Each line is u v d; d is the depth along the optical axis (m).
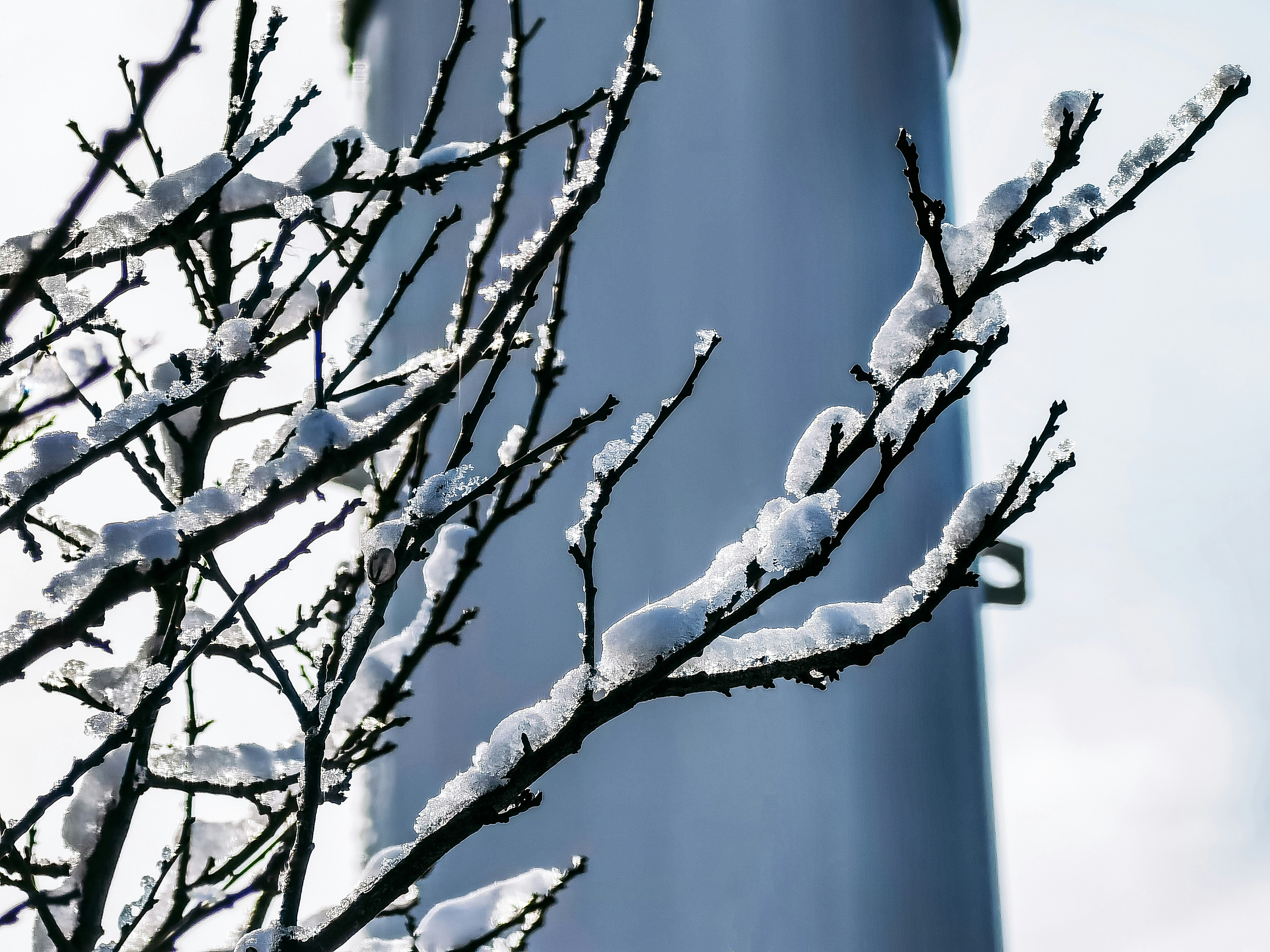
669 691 2.20
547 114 8.54
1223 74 2.12
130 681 3.39
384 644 3.82
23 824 2.62
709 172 8.45
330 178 3.40
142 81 2.07
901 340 2.23
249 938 2.19
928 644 8.68
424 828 2.28
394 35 9.29
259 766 3.62
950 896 8.10
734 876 7.23
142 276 2.99
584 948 7.03
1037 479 2.16
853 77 9.10
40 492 2.57
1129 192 2.13
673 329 8.08
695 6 8.86
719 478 7.87
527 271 2.77
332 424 2.56
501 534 7.74
